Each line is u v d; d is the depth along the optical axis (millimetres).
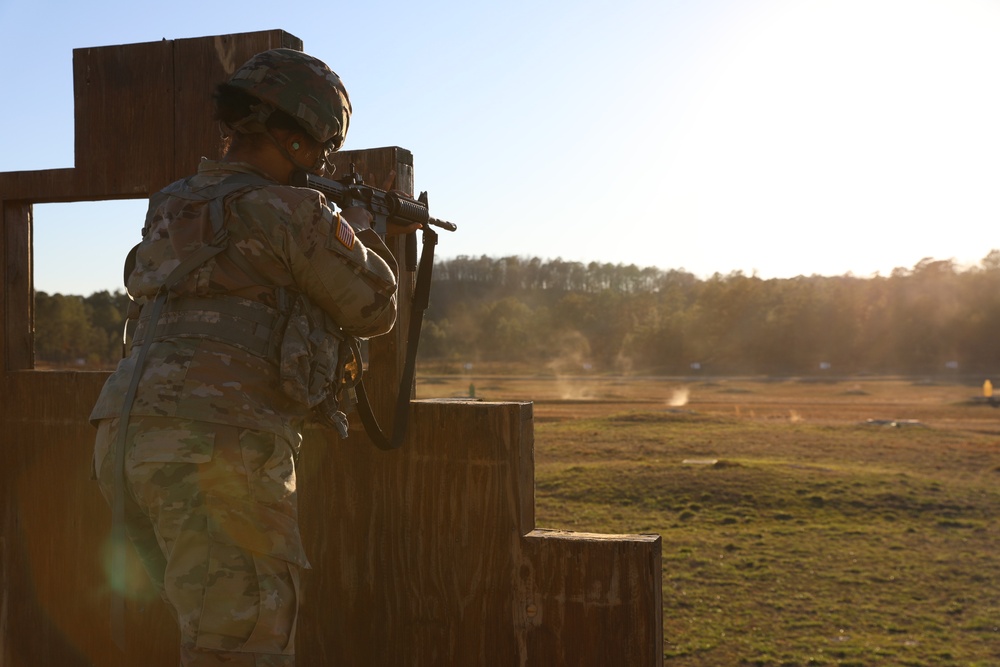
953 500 14125
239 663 1471
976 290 82562
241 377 1546
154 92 2525
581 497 15000
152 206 1726
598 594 2035
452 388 55844
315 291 1630
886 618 9141
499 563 2127
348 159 2311
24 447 2666
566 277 193500
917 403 39344
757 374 71938
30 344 2803
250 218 1583
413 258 2322
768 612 9383
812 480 15438
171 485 1491
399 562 2230
